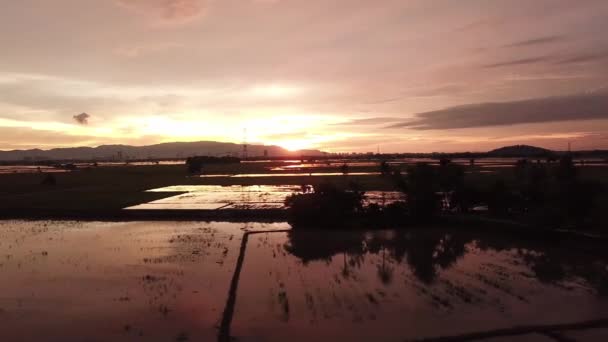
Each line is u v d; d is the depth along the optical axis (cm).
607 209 3353
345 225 3634
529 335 1438
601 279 2086
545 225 3098
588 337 1416
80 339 1431
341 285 1997
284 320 1579
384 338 1420
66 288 1961
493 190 3984
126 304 1748
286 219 4122
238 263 2409
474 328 1495
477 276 2150
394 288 1952
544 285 1992
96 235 3309
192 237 3219
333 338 1424
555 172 3856
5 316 1630
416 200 3856
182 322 1563
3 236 3275
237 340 1416
